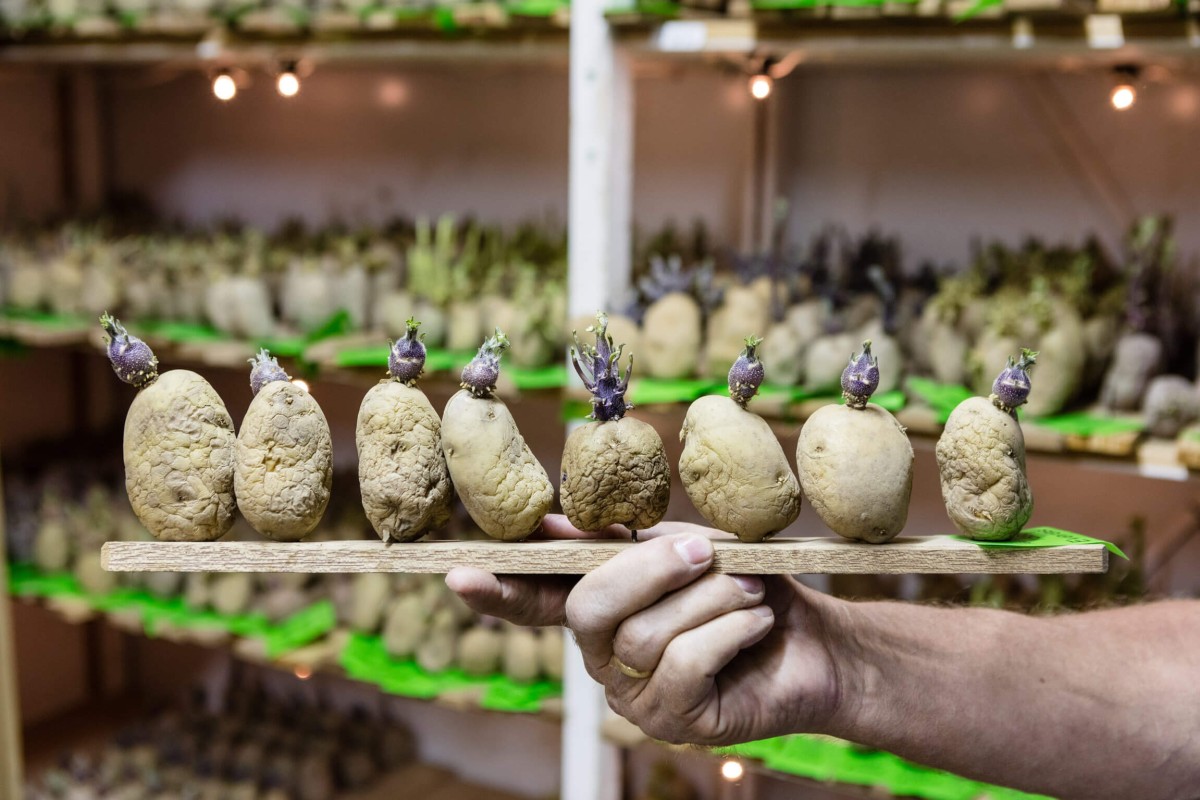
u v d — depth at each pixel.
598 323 0.78
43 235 2.01
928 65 1.53
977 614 0.96
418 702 2.14
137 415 0.76
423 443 0.77
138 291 1.84
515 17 1.39
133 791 1.89
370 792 2.00
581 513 0.76
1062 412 1.33
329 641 1.74
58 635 2.33
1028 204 1.58
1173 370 1.37
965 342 1.36
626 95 1.40
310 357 1.56
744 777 1.85
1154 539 1.53
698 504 0.77
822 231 1.71
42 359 2.28
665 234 1.65
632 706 0.79
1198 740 0.89
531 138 1.89
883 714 0.85
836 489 0.73
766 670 0.81
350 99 2.03
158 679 2.39
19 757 1.88
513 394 1.46
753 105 1.69
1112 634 0.96
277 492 0.75
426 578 1.72
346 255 1.73
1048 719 0.88
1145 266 1.35
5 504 2.04
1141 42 1.15
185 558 0.75
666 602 0.73
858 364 0.75
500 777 2.08
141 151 2.26
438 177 1.98
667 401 1.31
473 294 1.64
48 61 1.86
